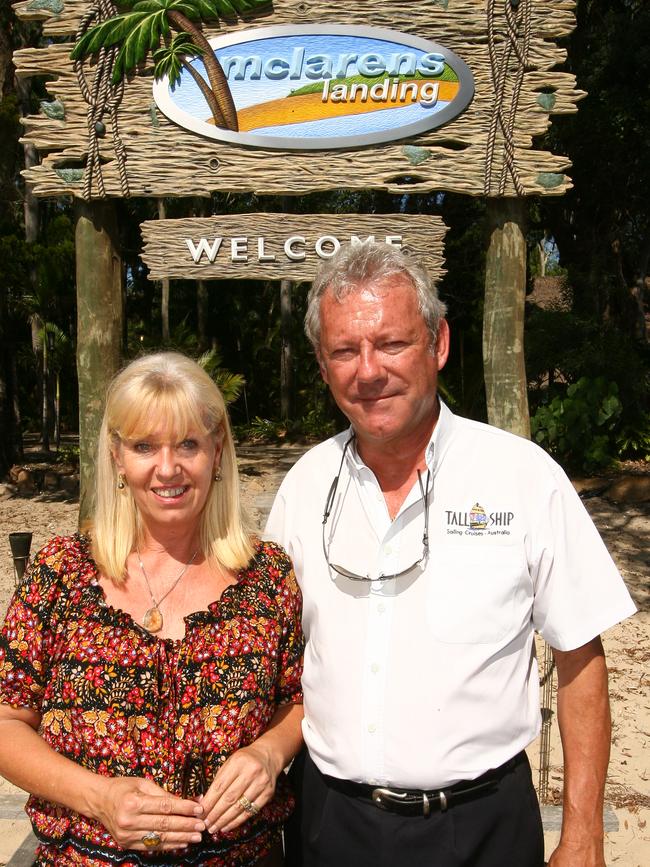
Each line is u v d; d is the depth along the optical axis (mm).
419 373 1976
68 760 1757
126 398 1863
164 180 3896
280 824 1975
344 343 1969
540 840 1956
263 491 10633
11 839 3428
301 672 2033
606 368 12156
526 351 12906
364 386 1959
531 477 1965
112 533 1909
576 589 1902
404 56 3777
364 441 2045
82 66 3887
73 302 16109
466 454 2027
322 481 2152
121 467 1935
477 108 3826
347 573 1992
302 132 3832
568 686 1930
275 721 1980
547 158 3826
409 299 1970
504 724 1885
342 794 1947
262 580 1985
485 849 1871
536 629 1991
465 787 1868
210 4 3791
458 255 19844
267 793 1801
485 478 1985
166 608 1901
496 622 1892
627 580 6949
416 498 1985
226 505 2002
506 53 3781
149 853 1740
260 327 25781
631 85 14328
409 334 1955
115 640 1794
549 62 3799
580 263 15719
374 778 1892
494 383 4094
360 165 3848
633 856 3254
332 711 1952
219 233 3930
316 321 2057
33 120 3922
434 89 3793
